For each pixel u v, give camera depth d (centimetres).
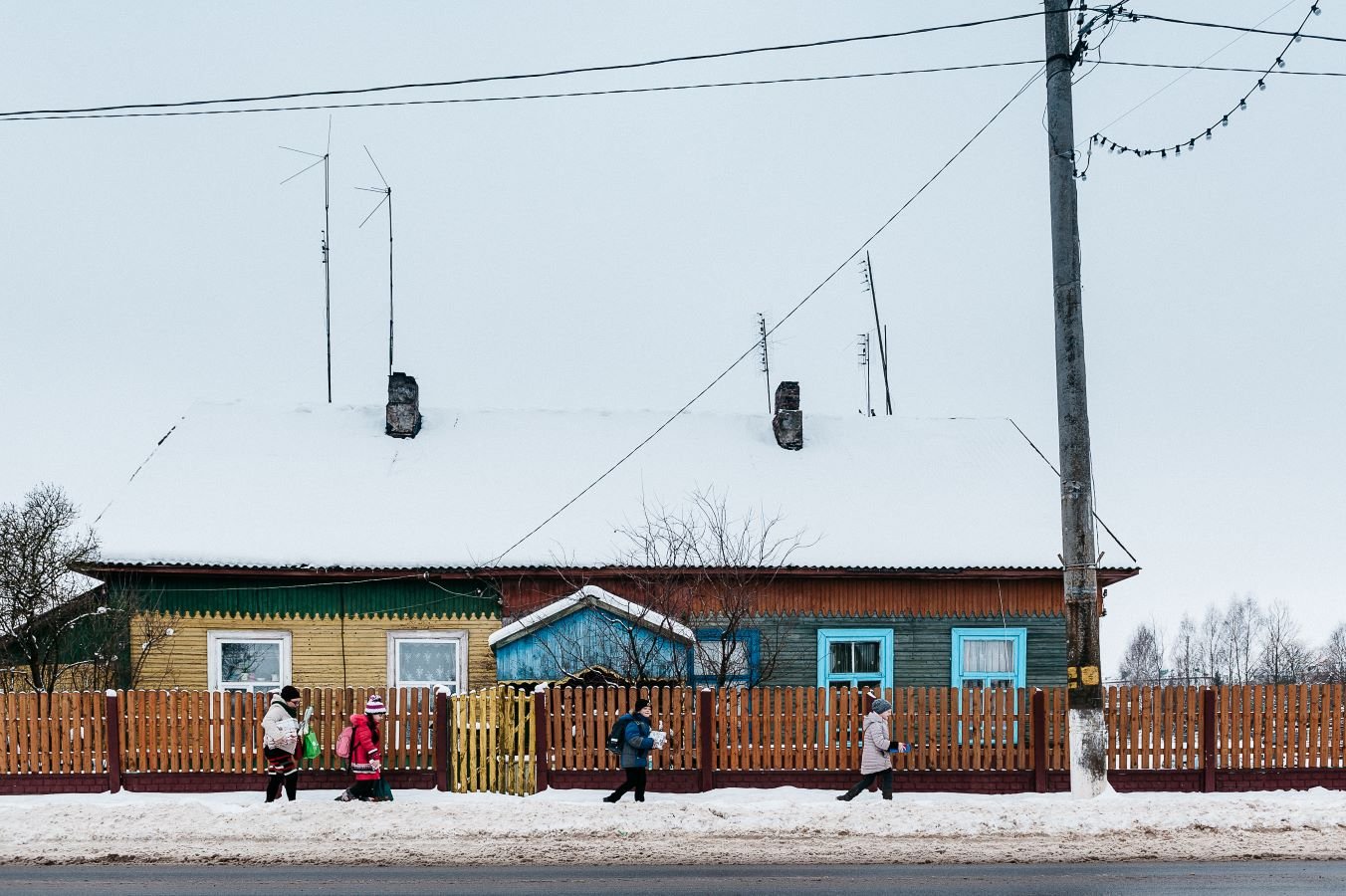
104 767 1720
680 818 1476
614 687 1712
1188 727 1700
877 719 1634
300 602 2262
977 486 2586
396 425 2647
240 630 2242
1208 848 1316
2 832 1412
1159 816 1481
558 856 1280
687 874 1183
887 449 2714
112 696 1716
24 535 2250
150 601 2222
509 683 2117
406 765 1734
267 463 2509
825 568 2288
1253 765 1700
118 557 2181
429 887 1120
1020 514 2497
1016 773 1706
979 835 1398
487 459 2586
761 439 2730
